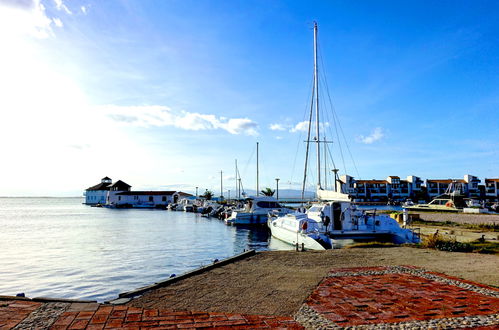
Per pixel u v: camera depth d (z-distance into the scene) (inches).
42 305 265.0
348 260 479.2
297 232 830.5
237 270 413.1
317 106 1264.8
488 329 221.6
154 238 1186.0
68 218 2317.9
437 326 226.8
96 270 655.8
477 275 375.2
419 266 429.7
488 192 4114.2
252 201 1675.7
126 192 4146.2
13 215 2696.9
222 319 242.7
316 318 243.6
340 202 856.3
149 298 295.0
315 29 1278.3
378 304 274.7
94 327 221.9
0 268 680.4
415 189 4352.9
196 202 3344.0
